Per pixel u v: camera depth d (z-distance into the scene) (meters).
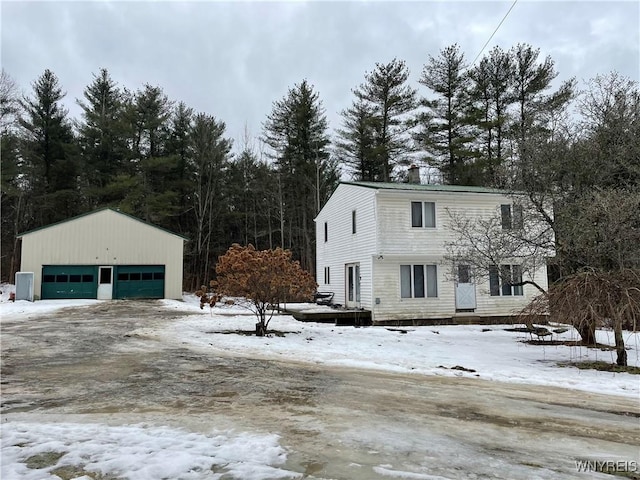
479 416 5.62
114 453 4.04
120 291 27.83
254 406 5.87
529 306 10.20
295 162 34.97
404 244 17.16
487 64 29.11
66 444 4.27
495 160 27.12
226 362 9.05
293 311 17.95
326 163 35.56
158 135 37.06
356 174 33.50
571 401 6.50
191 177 38.03
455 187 19.25
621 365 9.15
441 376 8.20
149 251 28.55
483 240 14.09
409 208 17.41
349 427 5.02
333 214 21.92
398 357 9.97
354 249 19.02
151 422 5.09
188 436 4.57
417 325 17.08
